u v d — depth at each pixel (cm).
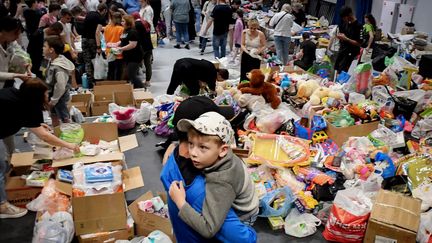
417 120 469
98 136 393
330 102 469
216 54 870
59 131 367
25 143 457
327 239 301
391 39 798
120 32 632
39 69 548
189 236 154
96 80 655
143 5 888
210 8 898
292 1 1065
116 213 278
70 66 441
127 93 522
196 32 1091
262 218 323
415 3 877
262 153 381
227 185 142
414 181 338
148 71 682
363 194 313
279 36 772
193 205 146
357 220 287
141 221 290
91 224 278
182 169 153
